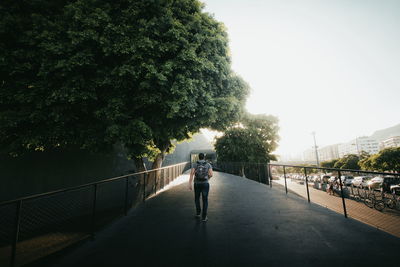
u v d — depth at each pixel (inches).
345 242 126.5
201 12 312.0
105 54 219.9
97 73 232.4
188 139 435.5
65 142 272.2
